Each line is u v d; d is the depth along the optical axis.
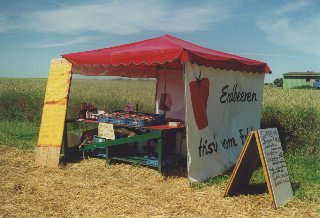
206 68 8.05
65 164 8.82
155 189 7.12
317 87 52.94
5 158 9.31
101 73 10.41
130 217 5.76
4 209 5.99
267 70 10.63
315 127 10.99
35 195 6.68
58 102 9.04
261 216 5.85
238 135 9.41
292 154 9.99
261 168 8.55
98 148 9.34
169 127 8.42
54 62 9.35
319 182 7.63
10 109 15.79
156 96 10.64
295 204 6.36
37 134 12.52
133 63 7.85
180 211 6.00
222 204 6.32
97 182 7.50
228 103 8.98
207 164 8.02
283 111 12.12
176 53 7.32
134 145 9.45
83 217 5.74
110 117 9.08
